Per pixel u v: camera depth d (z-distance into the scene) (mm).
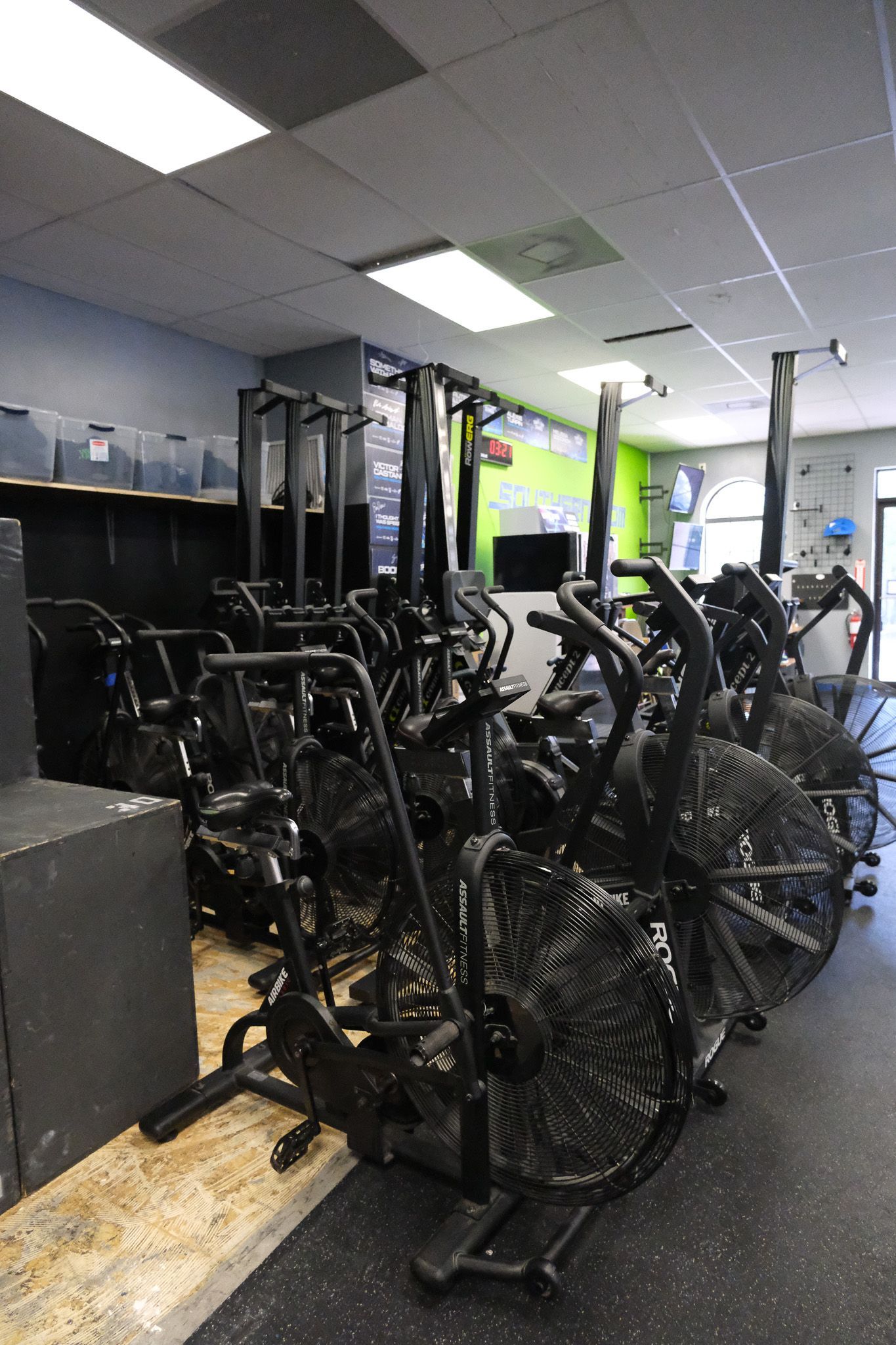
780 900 1942
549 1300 1435
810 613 8219
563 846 2256
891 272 4266
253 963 2799
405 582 3590
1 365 4102
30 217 3490
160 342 4891
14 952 1348
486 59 2543
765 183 3336
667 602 1722
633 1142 1363
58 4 2279
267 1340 1361
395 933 1648
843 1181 1731
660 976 1352
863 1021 2414
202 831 1841
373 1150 1748
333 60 2535
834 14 2355
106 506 3998
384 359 5441
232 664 1589
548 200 3447
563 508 7930
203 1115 1949
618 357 5746
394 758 2605
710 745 2020
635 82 2668
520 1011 1468
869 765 2959
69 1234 1581
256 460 3844
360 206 3471
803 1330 1371
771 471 3730
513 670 4582
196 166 3129
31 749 1856
